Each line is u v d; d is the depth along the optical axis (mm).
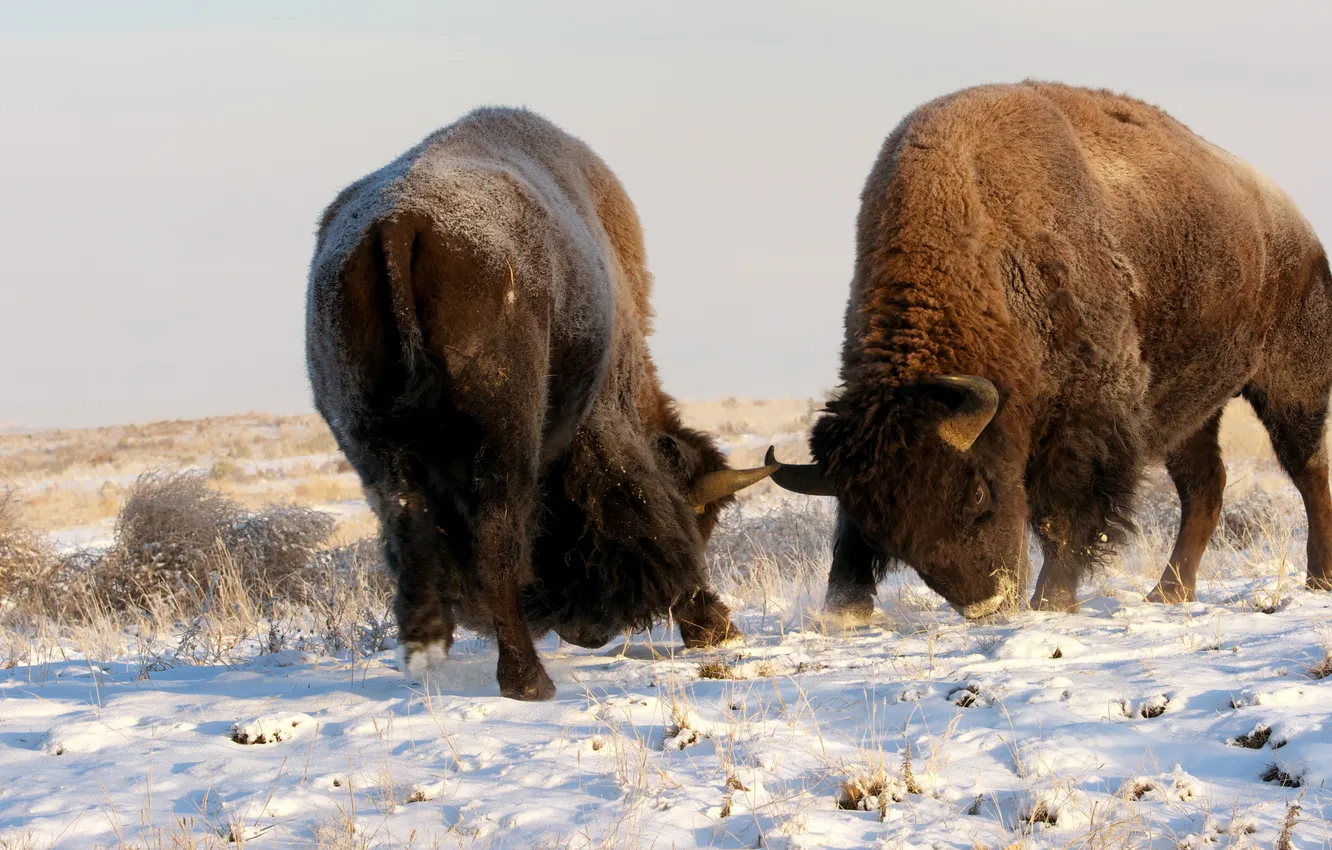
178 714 19750
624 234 26516
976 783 14609
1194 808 13375
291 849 13297
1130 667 19172
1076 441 26781
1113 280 27562
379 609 31797
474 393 19406
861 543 26578
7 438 172625
